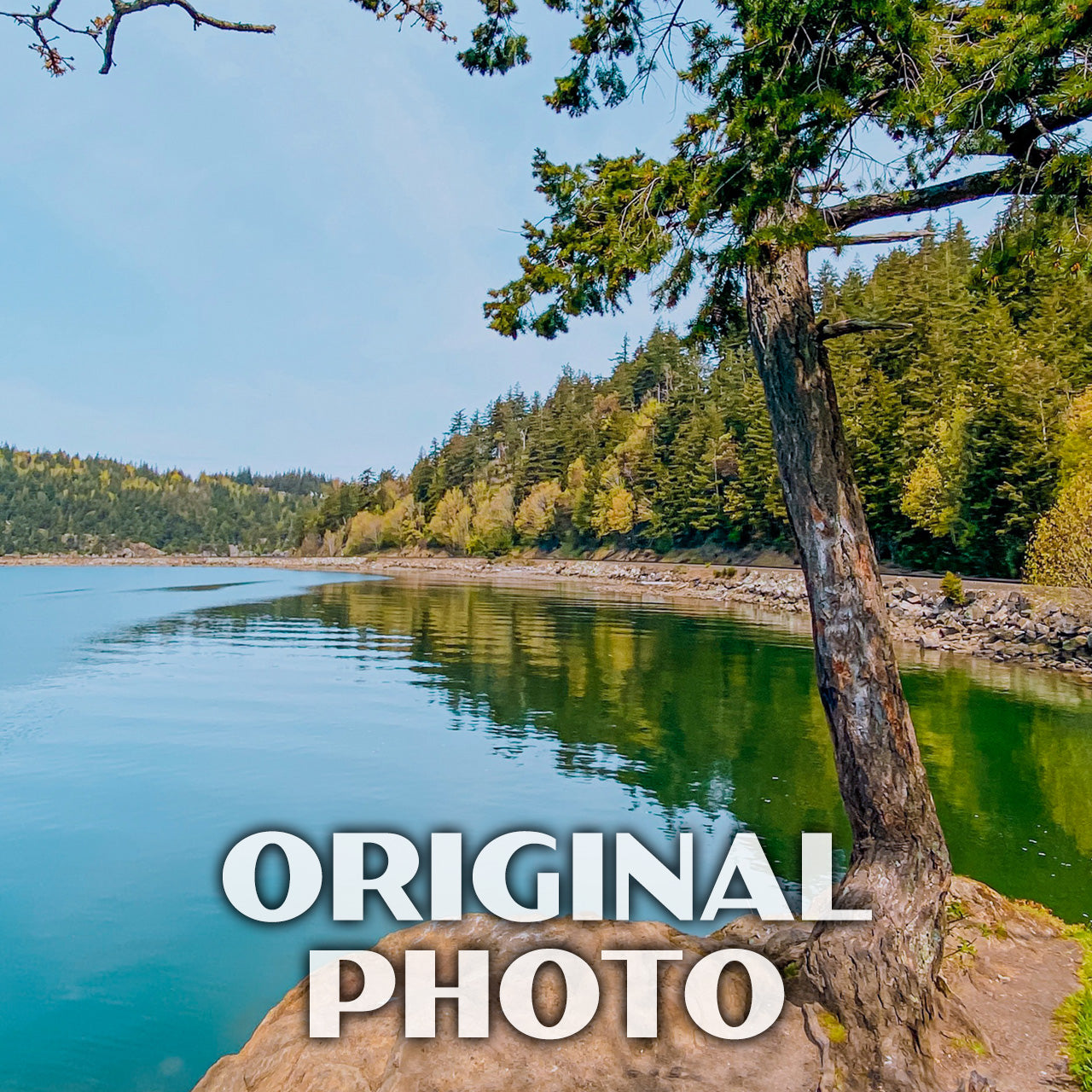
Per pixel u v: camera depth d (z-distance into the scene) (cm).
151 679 2103
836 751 518
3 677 2117
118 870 898
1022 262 461
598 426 9788
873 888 475
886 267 5612
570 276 576
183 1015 631
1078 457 2930
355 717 1680
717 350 674
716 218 468
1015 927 621
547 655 2591
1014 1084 409
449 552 11250
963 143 417
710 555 6831
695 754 1419
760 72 407
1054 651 2436
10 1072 558
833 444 537
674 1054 421
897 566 4659
